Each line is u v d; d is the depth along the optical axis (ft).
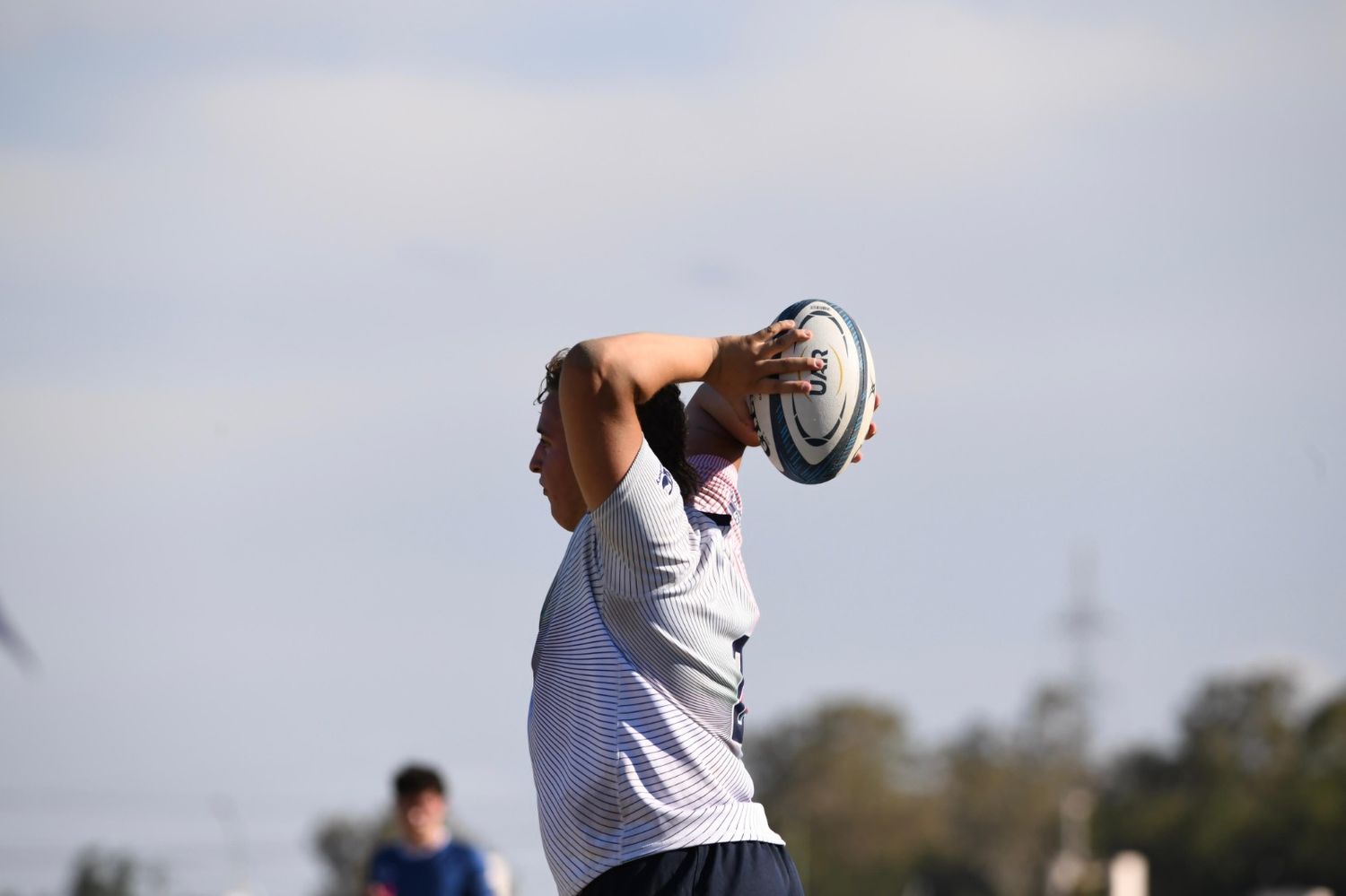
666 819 45.44
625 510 45.21
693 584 46.24
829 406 49.88
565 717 47.09
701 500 49.47
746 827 46.39
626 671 46.19
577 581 47.98
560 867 46.91
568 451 47.80
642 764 45.55
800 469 50.80
